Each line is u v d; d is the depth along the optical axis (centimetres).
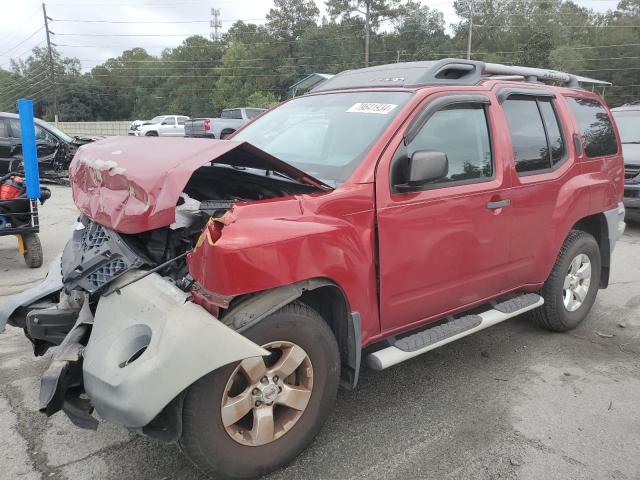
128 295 261
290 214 269
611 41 7762
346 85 407
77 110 9156
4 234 629
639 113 1052
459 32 8031
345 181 298
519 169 394
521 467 291
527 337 470
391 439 315
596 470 290
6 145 1277
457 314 393
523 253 401
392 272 312
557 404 358
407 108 329
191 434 245
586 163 457
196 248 250
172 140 309
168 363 229
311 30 7781
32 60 9444
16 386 367
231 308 256
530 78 442
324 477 281
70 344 269
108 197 289
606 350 447
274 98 7081
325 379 287
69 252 326
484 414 344
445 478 282
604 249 501
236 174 329
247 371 255
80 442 307
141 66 10050
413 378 391
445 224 335
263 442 266
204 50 9125
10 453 295
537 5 7900
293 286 269
